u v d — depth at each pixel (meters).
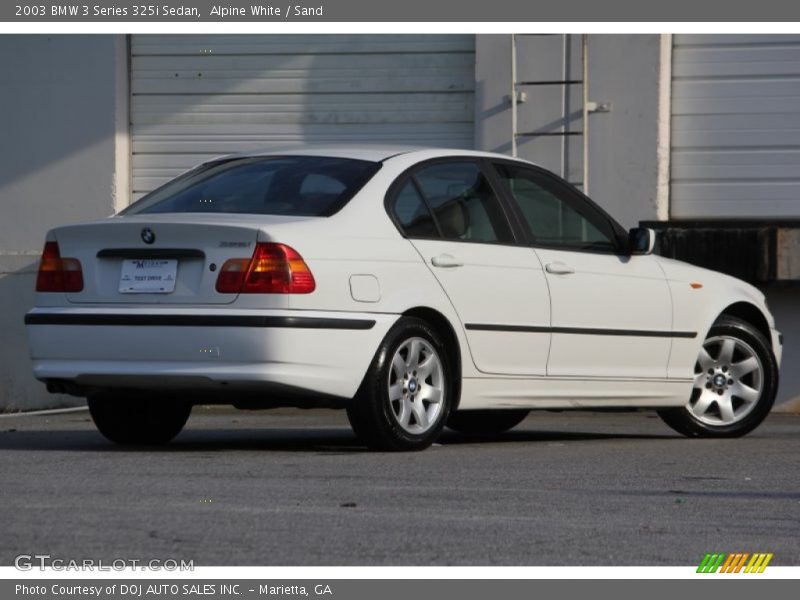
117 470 13.79
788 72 27.94
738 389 19.67
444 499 12.07
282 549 9.77
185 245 15.00
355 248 15.31
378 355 15.40
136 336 15.01
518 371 16.95
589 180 28.47
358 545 9.93
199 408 27.55
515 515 11.30
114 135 29.97
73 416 25.75
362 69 29.91
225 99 30.28
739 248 27.22
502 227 17.12
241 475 13.45
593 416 25.92
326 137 30.06
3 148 30.34
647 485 13.32
